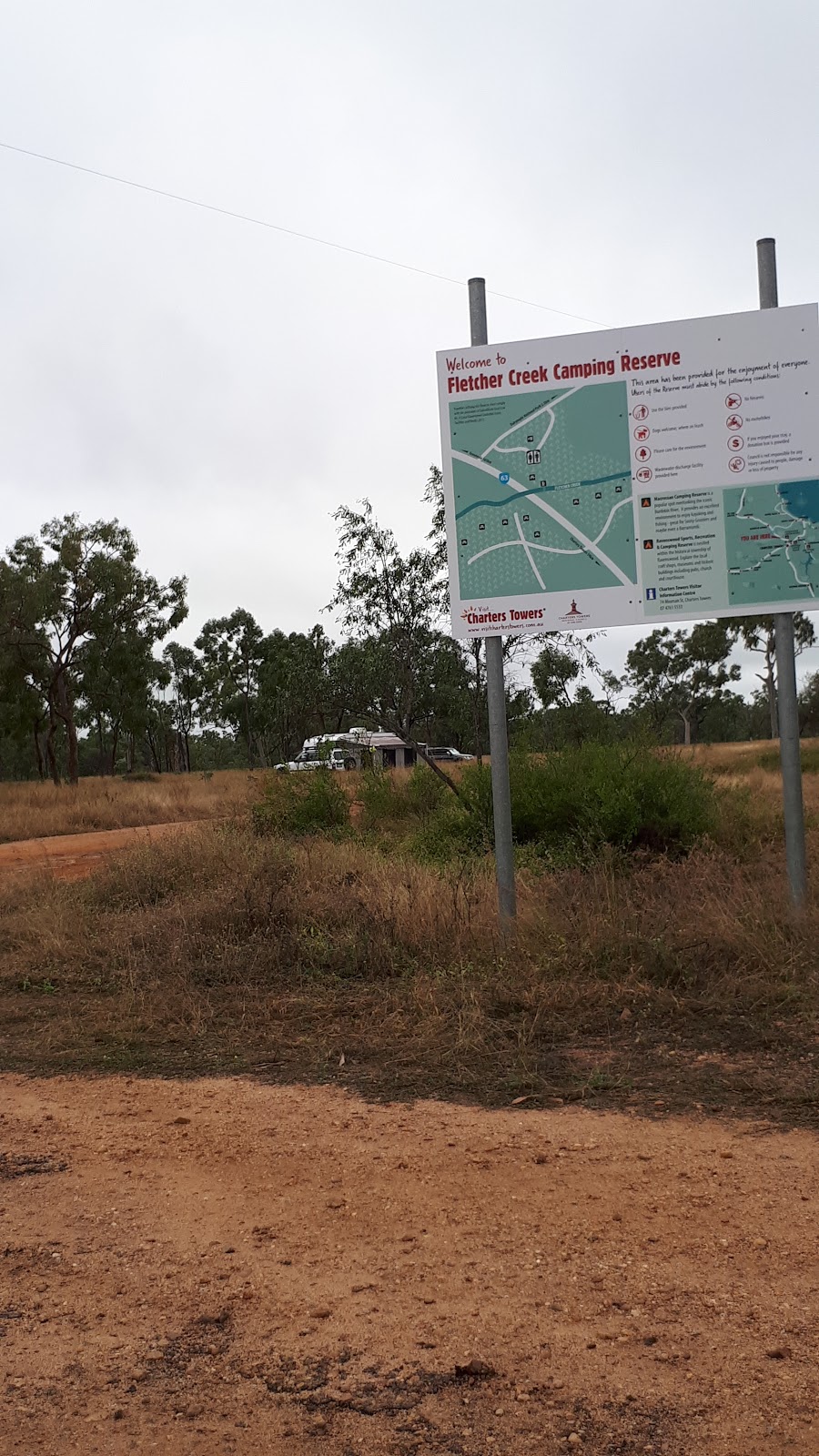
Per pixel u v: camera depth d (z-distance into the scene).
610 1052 5.78
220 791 33.16
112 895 11.47
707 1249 3.50
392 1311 3.23
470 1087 5.35
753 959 6.99
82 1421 2.77
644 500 8.62
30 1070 6.09
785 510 8.45
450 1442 2.62
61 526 49.00
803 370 8.41
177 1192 4.23
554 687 16.52
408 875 9.93
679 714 71.38
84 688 52.03
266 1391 2.87
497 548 8.80
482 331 8.87
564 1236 3.66
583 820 12.27
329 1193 4.14
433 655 16.39
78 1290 3.46
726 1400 2.71
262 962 8.23
